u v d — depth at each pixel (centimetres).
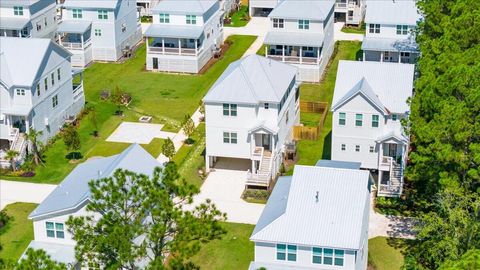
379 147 6650
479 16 6456
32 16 10188
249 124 6981
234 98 6912
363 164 6838
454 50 6397
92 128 8175
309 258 4941
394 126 6662
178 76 9781
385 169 6588
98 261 4469
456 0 7256
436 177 5547
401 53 9450
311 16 9525
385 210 6397
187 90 9269
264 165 6906
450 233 5056
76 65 10156
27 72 7456
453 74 5488
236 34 11381
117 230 4250
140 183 4447
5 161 7262
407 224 6175
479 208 5281
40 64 7531
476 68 5438
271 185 6894
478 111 5247
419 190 6619
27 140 7438
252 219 6312
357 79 6888
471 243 4944
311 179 5172
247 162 7388
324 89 9212
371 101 6556
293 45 9419
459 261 4328
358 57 10275
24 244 5956
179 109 8681
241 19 12075
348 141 6806
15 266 3978
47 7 10619
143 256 4431
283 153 7338
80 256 4381
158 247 4541
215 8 10519
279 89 7062
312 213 5006
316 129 7744
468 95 5328
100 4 10119
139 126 8238
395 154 6744
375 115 6631
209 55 10331
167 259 5459
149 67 9981
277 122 6962
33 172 7200
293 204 5069
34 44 7669
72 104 8362
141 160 5881
